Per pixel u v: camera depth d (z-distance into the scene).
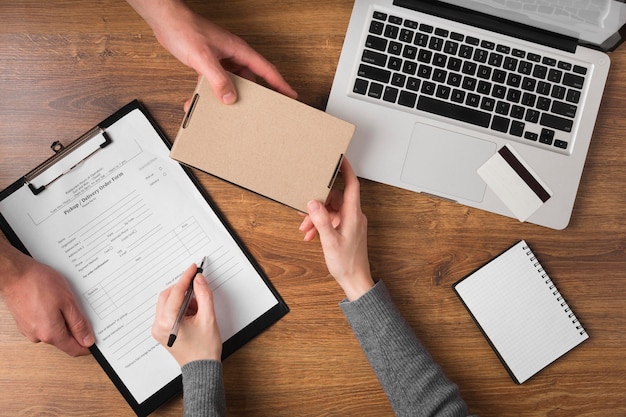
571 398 0.87
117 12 0.87
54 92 0.87
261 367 0.86
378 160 0.86
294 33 0.88
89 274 0.85
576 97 0.86
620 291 0.88
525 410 0.87
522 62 0.86
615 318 0.88
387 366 0.81
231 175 0.76
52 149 0.86
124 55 0.87
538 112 0.86
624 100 0.89
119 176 0.86
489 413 0.87
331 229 0.78
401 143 0.86
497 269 0.87
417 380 0.80
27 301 0.81
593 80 0.86
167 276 0.85
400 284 0.88
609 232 0.88
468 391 0.87
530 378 0.87
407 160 0.86
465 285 0.87
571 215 0.88
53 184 0.85
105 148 0.86
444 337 0.87
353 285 0.83
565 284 0.88
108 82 0.87
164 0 0.81
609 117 0.89
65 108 0.87
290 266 0.87
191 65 0.82
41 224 0.85
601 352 0.87
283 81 0.84
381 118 0.86
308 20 0.88
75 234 0.85
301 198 0.76
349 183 0.82
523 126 0.86
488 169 0.86
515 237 0.88
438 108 0.86
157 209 0.86
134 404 0.84
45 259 0.84
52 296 0.81
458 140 0.86
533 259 0.87
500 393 0.87
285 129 0.76
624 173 0.89
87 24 0.87
